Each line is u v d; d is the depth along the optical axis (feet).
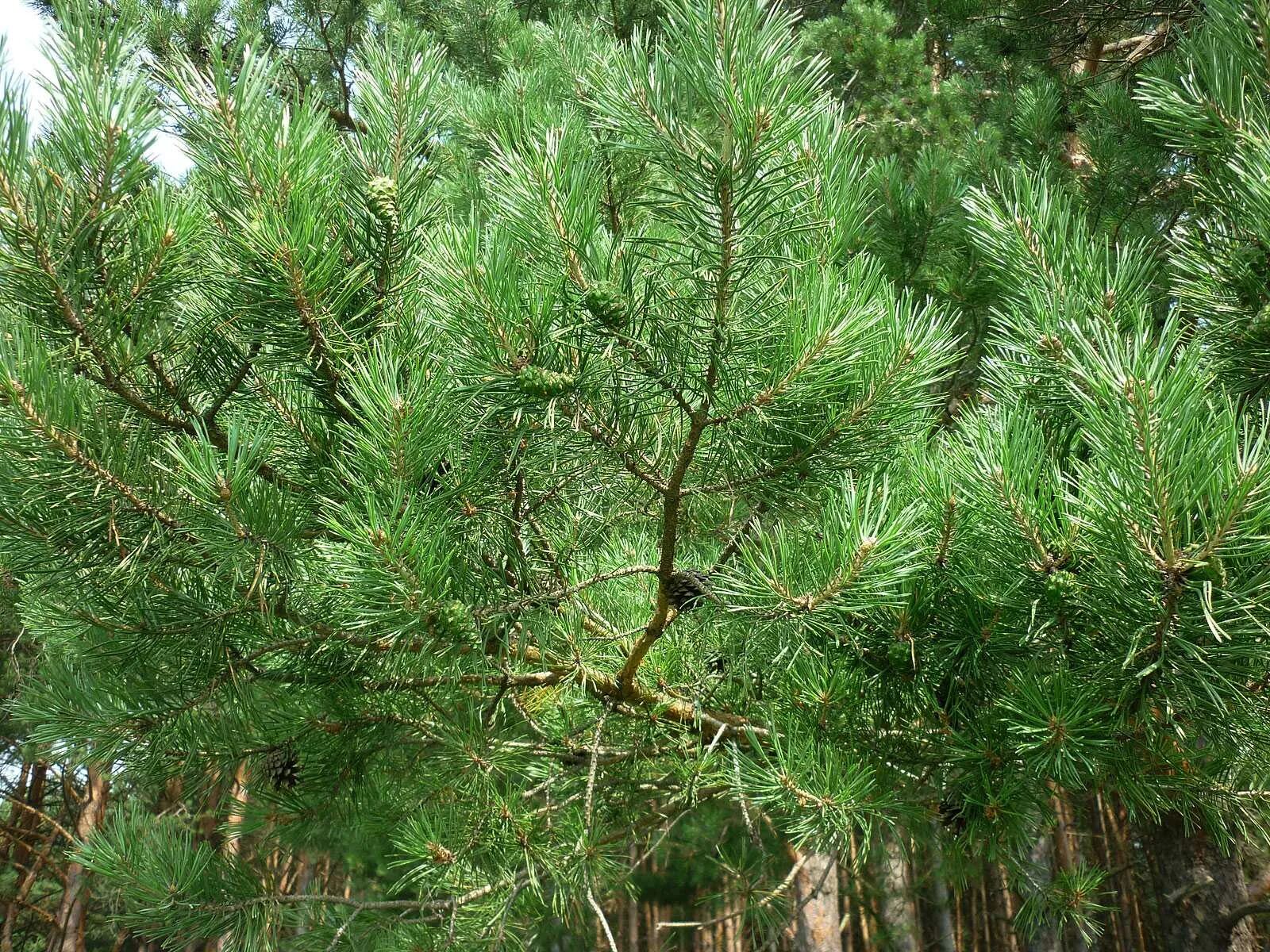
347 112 8.27
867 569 2.77
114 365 2.92
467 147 4.70
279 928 4.06
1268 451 2.40
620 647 4.15
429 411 2.85
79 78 2.60
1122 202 6.02
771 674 3.59
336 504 3.02
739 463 3.08
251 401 3.28
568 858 3.78
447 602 2.97
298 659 3.61
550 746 4.25
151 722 3.64
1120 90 6.08
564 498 3.45
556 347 2.63
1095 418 2.58
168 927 3.77
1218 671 2.71
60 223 2.67
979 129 7.72
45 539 3.01
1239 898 6.28
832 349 2.71
